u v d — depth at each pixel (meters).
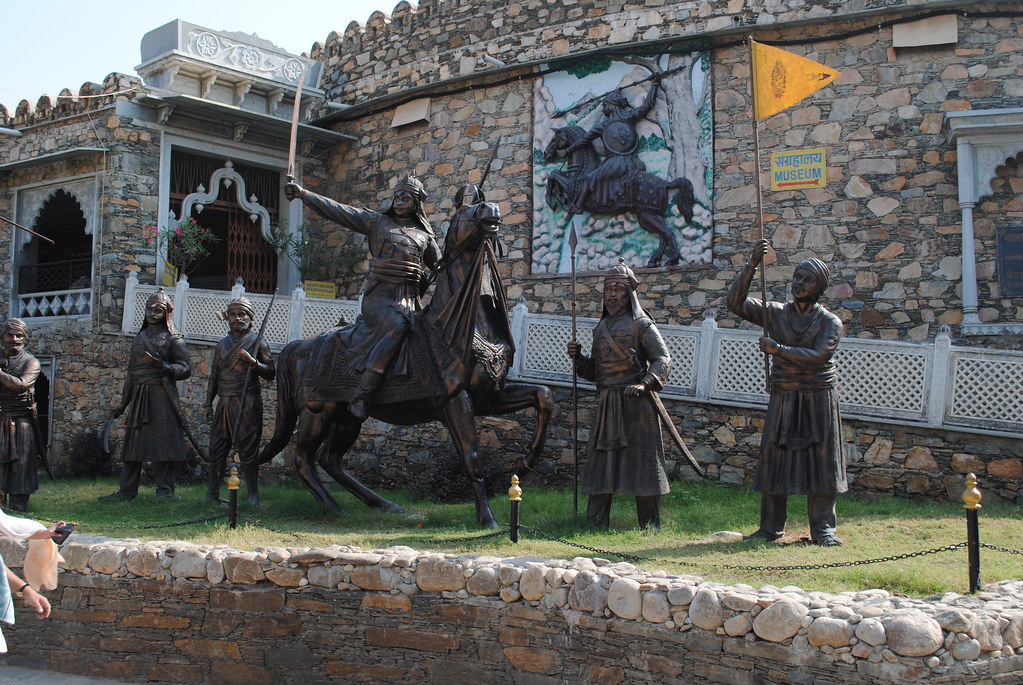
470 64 16.62
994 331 12.39
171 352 11.38
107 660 7.40
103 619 7.45
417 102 17.16
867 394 10.35
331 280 18.45
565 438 11.76
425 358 8.94
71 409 16.34
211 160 17.98
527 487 11.52
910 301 13.11
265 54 17.92
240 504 10.52
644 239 14.94
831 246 13.62
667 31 14.77
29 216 17.62
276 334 14.02
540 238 15.73
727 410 11.04
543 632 6.07
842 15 13.59
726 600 5.48
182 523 8.55
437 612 6.44
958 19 13.16
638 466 8.39
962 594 5.79
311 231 18.81
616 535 8.17
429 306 9.09
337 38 18.97
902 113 13.38
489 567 6.34
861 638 5.03
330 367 9.51
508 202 16.02
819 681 5.11
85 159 16.70
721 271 14.23
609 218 15.20
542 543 7.70
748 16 14.16
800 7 13.88
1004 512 9.07
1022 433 9.62
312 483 9.85
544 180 15.75
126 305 15.82
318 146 18.84
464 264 9.00
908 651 4.91
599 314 14.98
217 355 10.80
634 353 8.47
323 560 6.84
